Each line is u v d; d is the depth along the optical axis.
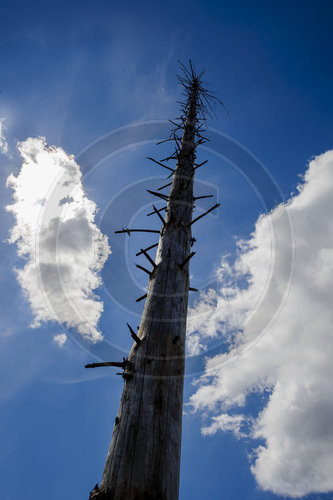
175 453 1.90
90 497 1.70
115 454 1.84
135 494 1.64
